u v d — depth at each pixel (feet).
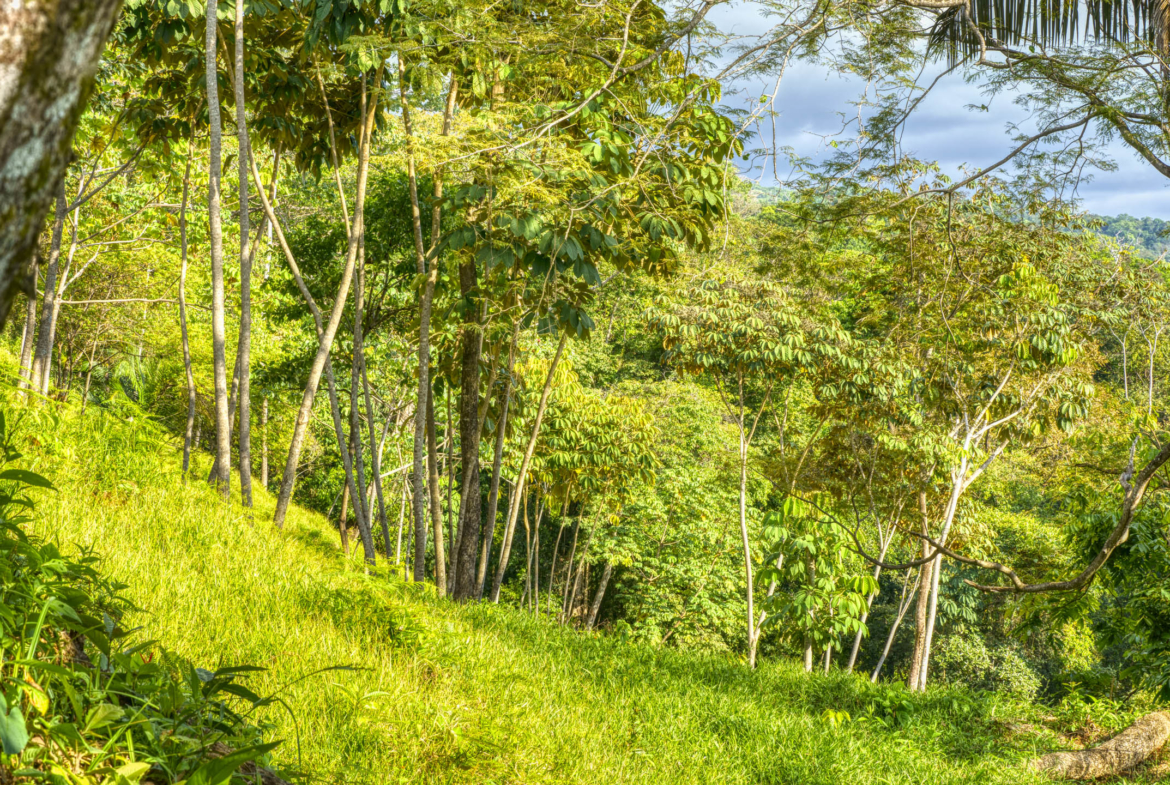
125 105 36.19
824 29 14.10
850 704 31.99
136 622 13.91
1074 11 13.96
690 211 27.53
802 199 15.94
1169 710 34.27
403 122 35.45
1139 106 13.66
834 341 47.21
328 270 45.70
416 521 38.58
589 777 16.28
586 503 66.28
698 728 23.45
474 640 22.81
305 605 19.35
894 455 48.06
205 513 23.86
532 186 24.56
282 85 33.58
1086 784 28.73
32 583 6.53
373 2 29.12
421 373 37.47
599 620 93.30
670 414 75.25
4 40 2.59
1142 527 28.89
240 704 12.49
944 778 24.80
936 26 14.44
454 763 13.87
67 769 5.39
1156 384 51.49
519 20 17.94
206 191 45.80
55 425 20.39
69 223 44.52
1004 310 42.93
